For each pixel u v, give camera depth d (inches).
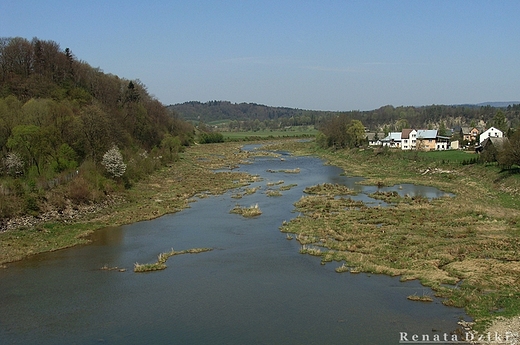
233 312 1180.5
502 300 1182.9
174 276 1462.8
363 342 1004.6
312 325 1095.6
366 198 2787.9
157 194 2955.2
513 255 1547.7
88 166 2721.5
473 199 2632.9
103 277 1459.2
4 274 1488.7
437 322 1094.4
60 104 3366.1
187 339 1040.2
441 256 1558.8
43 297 1296.8
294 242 1841.8
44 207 2135.8
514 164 3014.3
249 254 1688.0
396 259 1553.9
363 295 1273.4
